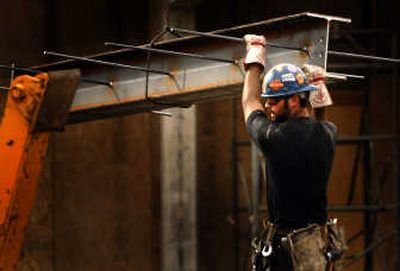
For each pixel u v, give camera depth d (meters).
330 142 6.30
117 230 15.61
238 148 16.06
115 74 9.16
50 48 15.01
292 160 6.12
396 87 15.07
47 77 6.81
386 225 16.06
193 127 14.93
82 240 15.41
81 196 15.38
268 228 6.38
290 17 7.40
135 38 15.52
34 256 14.95
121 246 15.62
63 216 15.25
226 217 16.23
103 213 15.53
